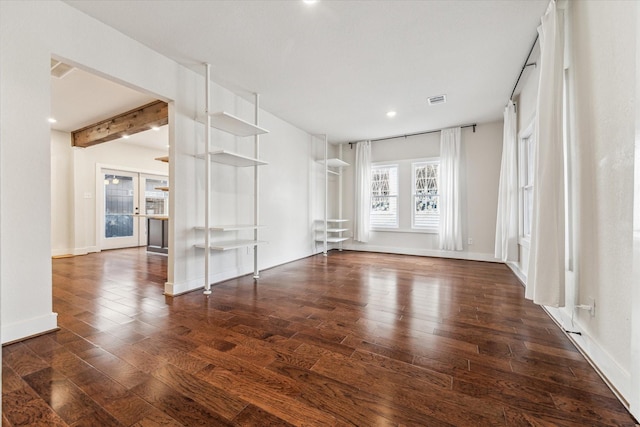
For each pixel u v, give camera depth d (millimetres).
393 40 2535
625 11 1360
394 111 4262
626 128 1368
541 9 2139
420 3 2098
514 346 1883
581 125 1811
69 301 2725
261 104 3990
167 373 1561
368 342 1937
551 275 1916
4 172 1820
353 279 3639
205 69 2982
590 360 1687
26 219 1913
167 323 2223
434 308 2592
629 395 1312
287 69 3043
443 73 3107
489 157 4879
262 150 4184
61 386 1437
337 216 6359
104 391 1405
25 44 1899
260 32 2439
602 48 1566
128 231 6668
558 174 1913
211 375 1549
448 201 5117
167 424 1210
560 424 1219
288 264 4625
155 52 2715
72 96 3805
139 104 4082
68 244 5496
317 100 3854
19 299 1889
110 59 2367
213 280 3383
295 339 1973
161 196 7301
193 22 2318
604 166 1564
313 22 2312
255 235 3729
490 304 2701
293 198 4934
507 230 3691
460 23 2305
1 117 1805
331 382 1499
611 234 1502
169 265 2951
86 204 5730
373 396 1395
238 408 1308
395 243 5789
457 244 5047
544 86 1989
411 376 1554
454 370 1609
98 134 4926
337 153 6406
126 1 2090
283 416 1264
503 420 1242
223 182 3539
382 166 5945
